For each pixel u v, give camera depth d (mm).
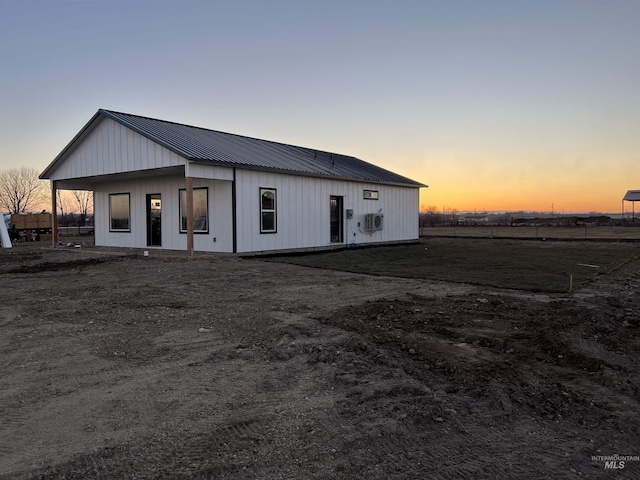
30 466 2816
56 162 17750
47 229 29969
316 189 17000
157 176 16656
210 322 6242
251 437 3244
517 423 3645
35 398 3830
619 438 3463
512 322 6305
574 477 2918
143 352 5023
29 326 6023
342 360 4707
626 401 4078
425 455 3102
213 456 2994
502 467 2998
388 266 12461
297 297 7918
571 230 35875
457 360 4766
